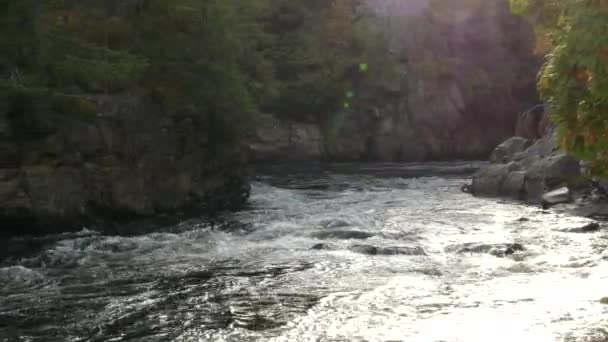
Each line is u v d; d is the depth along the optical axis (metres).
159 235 15.92
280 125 43.66
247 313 9.56
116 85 17.08
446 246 14.09
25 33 15.35
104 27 18.80
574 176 22.17
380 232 15.68
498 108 49.38
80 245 14.66
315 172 35.81
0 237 14.74
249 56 27.25
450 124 47.31
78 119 15.73
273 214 19.67
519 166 24.56
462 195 24.64
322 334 8.56
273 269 12.44
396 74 46.41
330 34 47.56
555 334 8.37
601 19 6.13
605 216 18.42
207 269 12.50
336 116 45.66
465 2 49.72
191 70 19.66
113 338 8.53
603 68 6.19
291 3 47.75
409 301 10.07
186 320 9.27
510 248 13.73
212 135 21.05
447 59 48.34
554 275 11.64
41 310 9.80
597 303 9.74
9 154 14.38
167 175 18.62
